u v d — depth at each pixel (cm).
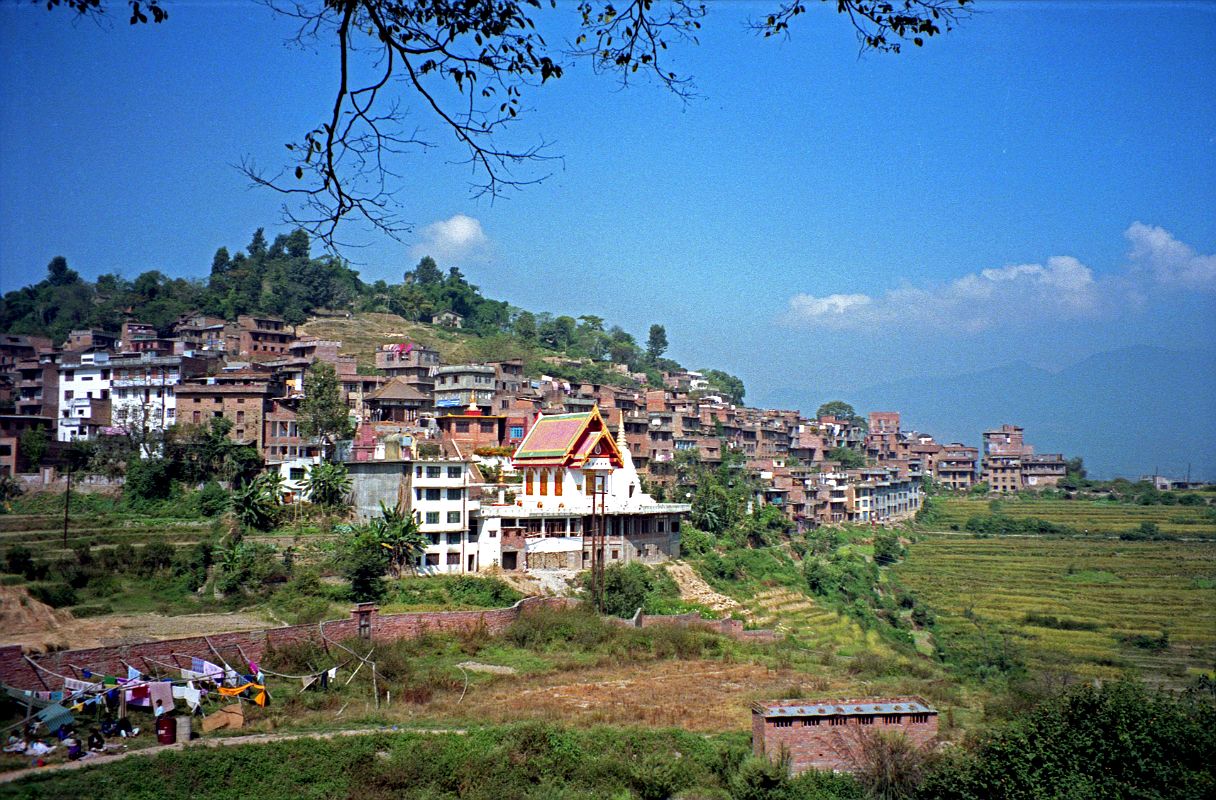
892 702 4625
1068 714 4025
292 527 8631
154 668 4919
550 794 4197
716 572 10075
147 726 4341
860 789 4141
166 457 9694
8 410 11744
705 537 10775
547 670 6134
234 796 3925
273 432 10594
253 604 7031
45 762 3872
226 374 11644
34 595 6550
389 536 7775
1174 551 14162
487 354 18838
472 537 8450
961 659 9788
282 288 19500
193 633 5984
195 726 4419
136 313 16512
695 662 6638
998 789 3853
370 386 12975
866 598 11506
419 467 8225
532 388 14512
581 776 4366
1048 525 16062
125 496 9525
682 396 16588
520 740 4459
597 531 8769
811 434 19425
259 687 4831
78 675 4559
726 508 11819
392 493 8444
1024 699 5659
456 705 5106
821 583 11062
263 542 8019
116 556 7488
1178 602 11750
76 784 3709
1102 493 19962
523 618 7025
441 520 8244
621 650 6706
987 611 11588
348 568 7319
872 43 1844
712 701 5531
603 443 9231
